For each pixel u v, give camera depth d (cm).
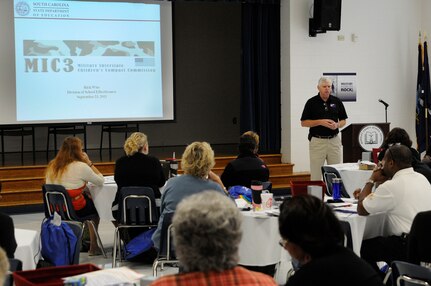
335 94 945
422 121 972
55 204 527
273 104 944
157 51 911
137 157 519
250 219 414
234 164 515
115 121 900
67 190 537
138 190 494
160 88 915
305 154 934
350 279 194
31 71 862
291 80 921
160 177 524
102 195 557
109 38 891
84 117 888
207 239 170
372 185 403
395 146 390
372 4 962
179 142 1213
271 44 935
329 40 939
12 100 857
